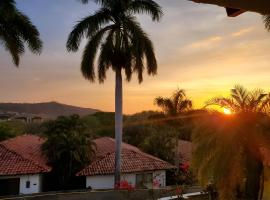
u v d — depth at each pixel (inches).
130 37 1116.5
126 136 1915.6
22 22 911.0
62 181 1174.3
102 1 1130.7
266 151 551.8
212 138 553.3
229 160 541.6
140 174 1154.0
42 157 1197.1
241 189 570.9
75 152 1152.2
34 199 721.0
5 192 1021.8
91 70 1123.9
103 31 1123.3
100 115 2481.5
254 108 569.6
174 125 1542.8
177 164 1376.7
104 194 773.3
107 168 1145.4
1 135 1635.1
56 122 1221.7
